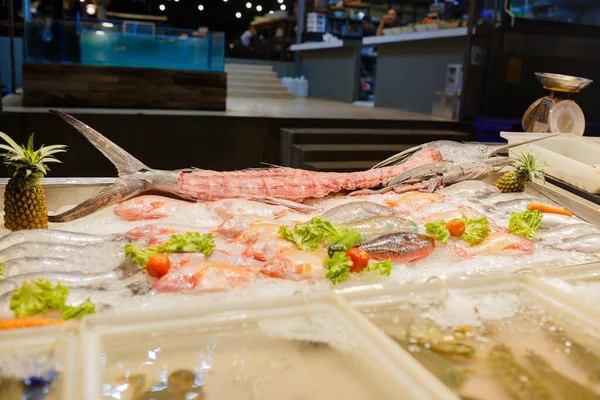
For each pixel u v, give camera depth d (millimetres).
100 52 7512
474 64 8180
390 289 1675
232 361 1351
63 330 1336
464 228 2381
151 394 1229
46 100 7309
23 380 1179
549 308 1691
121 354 1325
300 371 1333
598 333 1562
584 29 8242
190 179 2850
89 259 2033
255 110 8461
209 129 7047
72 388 1157
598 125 7340
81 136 6496
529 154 3357
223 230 2324
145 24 7570
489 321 1600
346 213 2613
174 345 1377
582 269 1950
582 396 1299
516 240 2389
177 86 7910
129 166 2768
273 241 2129
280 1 15000
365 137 7398
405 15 12453
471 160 3461
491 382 1325
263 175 3041
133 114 6680
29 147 2348
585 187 3156
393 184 3252
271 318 1504
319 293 1601
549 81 4176
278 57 14945
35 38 7172
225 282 1819
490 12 8023
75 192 2916
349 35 12312
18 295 1541
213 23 14875
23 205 2340
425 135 7770
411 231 2350
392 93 10453
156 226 2295
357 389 1275
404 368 1306
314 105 10484
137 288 1781
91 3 10305
